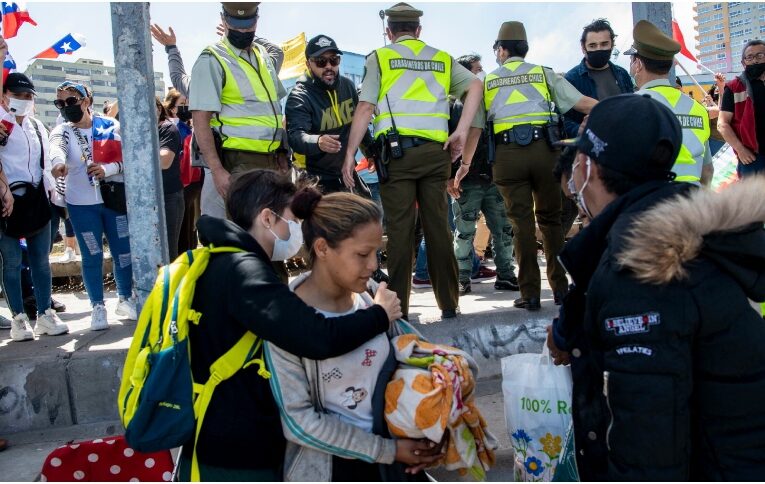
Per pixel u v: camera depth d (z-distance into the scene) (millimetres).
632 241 1396
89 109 4715
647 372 1343
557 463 2076
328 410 1860
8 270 4227
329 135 3850
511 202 4258
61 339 4258
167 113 5730
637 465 1360
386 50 3920
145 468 2689
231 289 1758
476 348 4199
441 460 1975
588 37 4543
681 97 3254
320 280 1921
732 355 1381
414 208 3953
